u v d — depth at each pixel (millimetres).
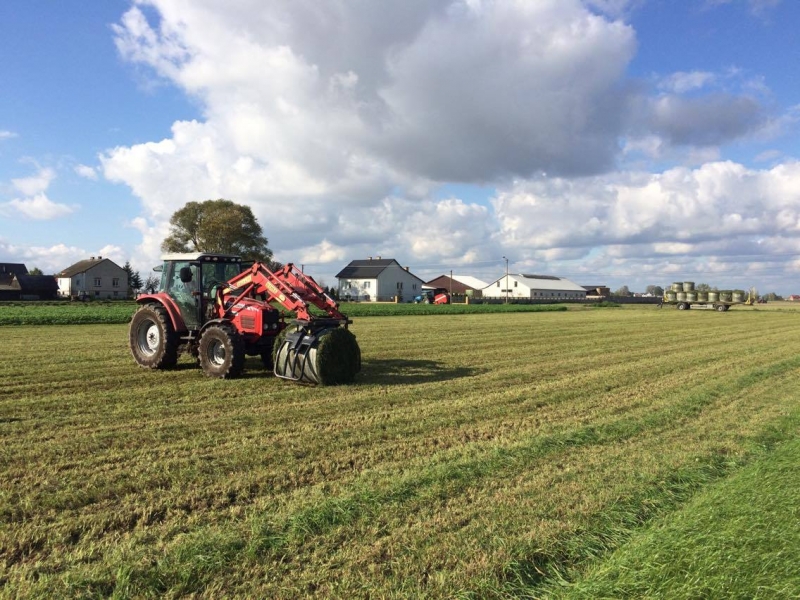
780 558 3387
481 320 32406
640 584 3207
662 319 35438
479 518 4293
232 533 3953
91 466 5391
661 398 9281
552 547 3854
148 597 3232
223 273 11711
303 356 9734
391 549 3797
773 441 6805
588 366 13062
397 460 5762
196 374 10844
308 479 5156
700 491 5027
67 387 9461
